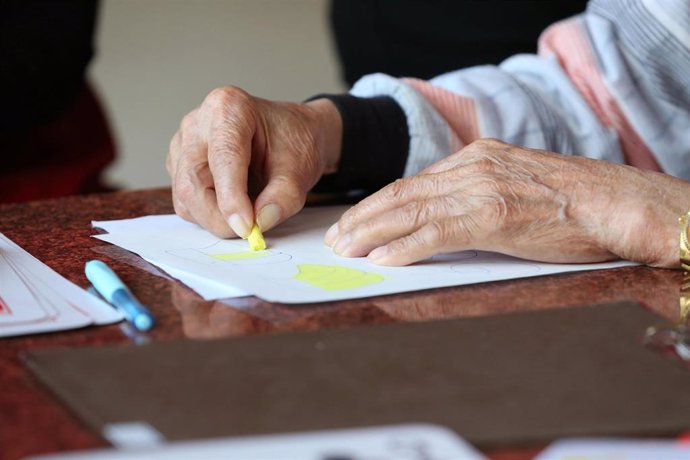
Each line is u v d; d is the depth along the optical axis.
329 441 0.69
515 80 1.83
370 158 1.72
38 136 3.34
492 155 1.38
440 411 0.78
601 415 0.78
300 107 1.65
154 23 6.15
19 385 0.86
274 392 0.82
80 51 3.12
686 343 0.95
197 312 1.08
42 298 1.12
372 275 1.23
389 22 2.64
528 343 0.94
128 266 1.30
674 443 0.74
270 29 6.34
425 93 1.80
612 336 0.97
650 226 1.28
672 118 1.79
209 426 0.75
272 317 1.06
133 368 0.87
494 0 2.46
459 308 1.10
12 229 1.54
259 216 1.41
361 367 0.88
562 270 1.27
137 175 6.24
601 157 1.77
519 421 0.77
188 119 1.59
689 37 1.66
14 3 2.98
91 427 0.77
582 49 1.86
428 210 1.30
